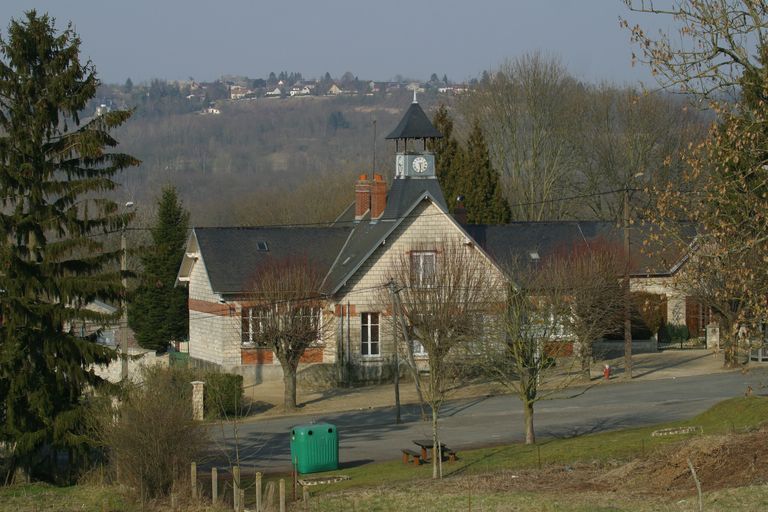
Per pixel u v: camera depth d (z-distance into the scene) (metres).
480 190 98.50
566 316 57.28
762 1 29.94
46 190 48.59
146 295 93.38
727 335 32.44
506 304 50.69
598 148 115.69
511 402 65.06
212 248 79.00
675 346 89.38
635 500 32.12
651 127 107.44
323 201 135.12
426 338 57.91
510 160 121.69
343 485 41.72
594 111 116.88
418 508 33.69
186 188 194.62
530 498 33.78
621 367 76.88
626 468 37.06
